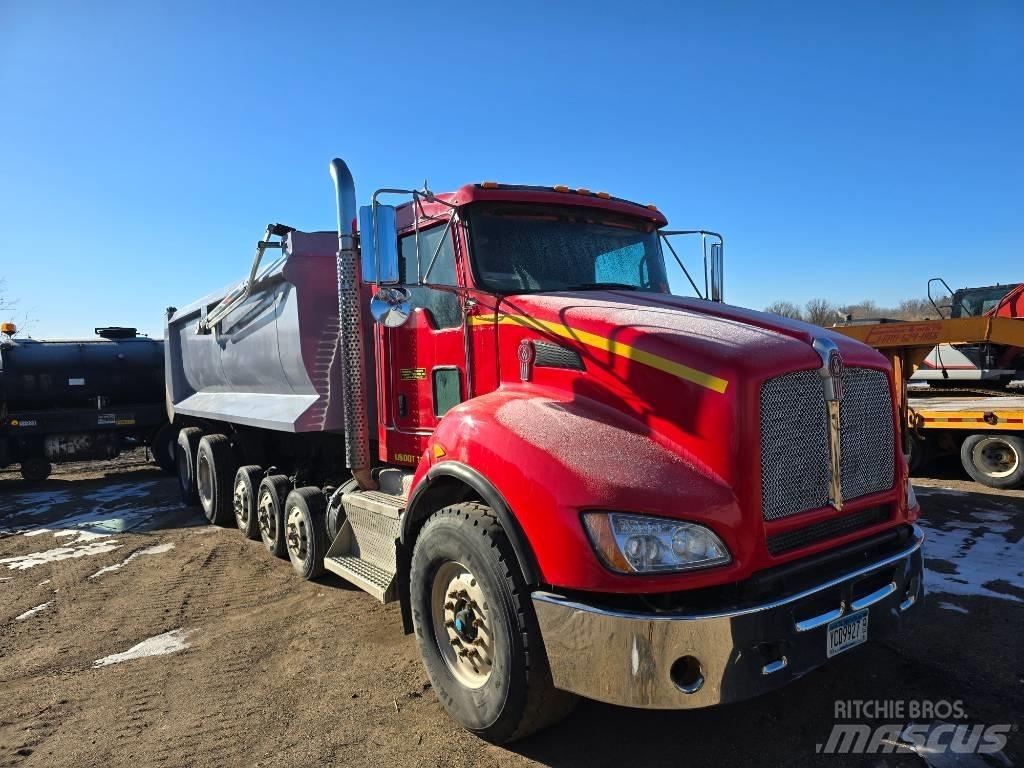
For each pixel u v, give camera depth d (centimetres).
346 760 322
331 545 533
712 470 288
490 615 316
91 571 660
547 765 310
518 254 425
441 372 441
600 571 270
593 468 288
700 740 324
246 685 404
